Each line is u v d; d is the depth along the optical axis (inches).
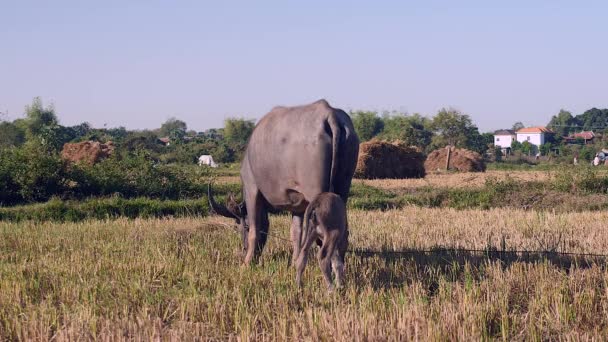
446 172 1964.8
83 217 767.1
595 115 5989.2
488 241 476.7
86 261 411.5
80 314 280.8
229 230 558.6
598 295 307.1
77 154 1517.0
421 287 326.3
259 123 383.6
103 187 1018.7
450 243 490.9
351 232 554.9
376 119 4293.8
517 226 597.3
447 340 248.1
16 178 970.1
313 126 348.2
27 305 307.3
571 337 250.8
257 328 269.7
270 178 372.2
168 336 258.4
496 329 271.7
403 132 3533.5
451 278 365.1
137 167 1052.5
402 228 582.9
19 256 455.8
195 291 319.6
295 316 277.1
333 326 259.4
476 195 925.2
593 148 3607.3
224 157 2795.3
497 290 318.3
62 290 331.0
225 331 272.2
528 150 4170.8
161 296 320.8
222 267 391.5
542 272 348.8
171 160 2588.6
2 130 3555.6
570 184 932.0
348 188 358.9
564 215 685.9
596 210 822.5
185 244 481.4
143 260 407.2
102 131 4087.1
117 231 579.2
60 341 251.3
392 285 339.6
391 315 271.9
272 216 724.0
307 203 365.1
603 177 950.4
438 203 916.0
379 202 906.1
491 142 4156.0
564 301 294.4
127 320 275.4
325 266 316.8
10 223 673.0
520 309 302.4
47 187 989.8
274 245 487.8
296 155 351.6
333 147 341.7
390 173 1680.6
